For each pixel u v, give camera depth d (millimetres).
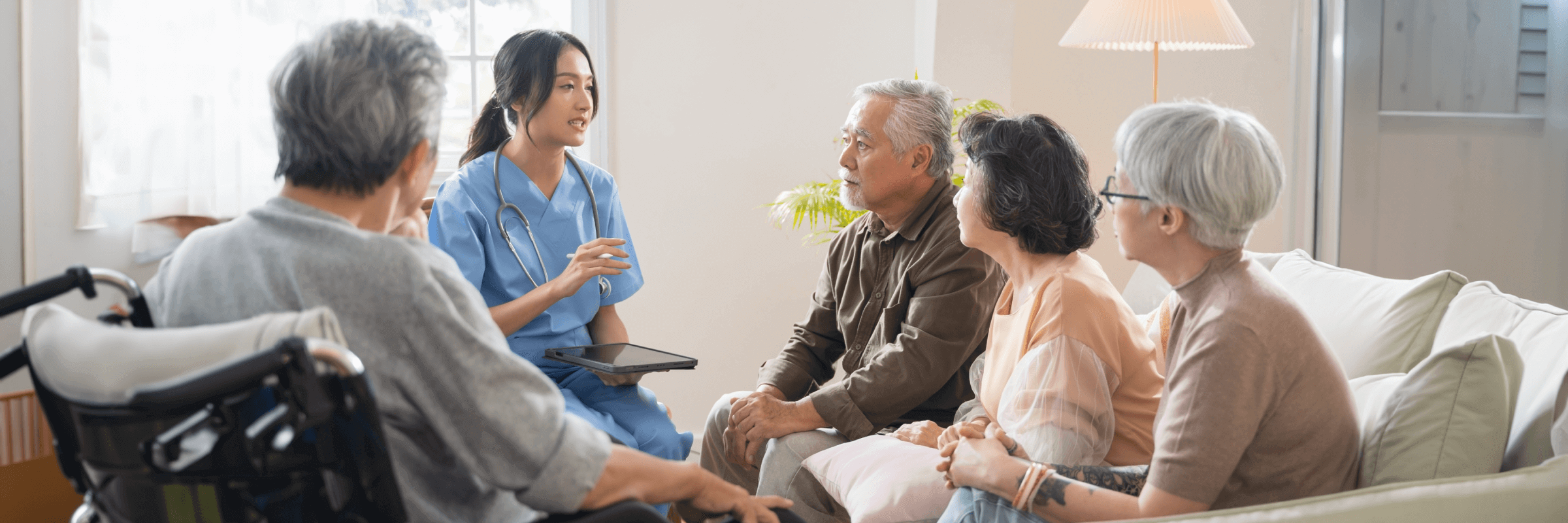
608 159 3129
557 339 1944
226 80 2475
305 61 890
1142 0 2461
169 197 2447
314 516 830
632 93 3119
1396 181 2750
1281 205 3156
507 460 896
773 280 3215
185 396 706
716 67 3129
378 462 804
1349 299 1661
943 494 1361
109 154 2371
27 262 2252
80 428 820
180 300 910
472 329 892
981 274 1712
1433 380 1140
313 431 794
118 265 2412
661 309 3211
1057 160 1375
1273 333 1042
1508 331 1343
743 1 3117
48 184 2289
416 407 901
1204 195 1033
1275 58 3119
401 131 905
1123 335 1306
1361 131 2854
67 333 863
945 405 1811
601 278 2039
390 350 889
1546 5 2357
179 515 821
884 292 1862
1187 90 3135
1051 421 1246
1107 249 3166
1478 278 2547
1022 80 3131
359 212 938
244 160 2525
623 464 945
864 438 1583
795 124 3154
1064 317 1284
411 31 948
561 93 1893
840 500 1487
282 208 914
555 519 919
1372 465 1146
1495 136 2482
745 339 3232
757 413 1750
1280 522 1002
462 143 3086
